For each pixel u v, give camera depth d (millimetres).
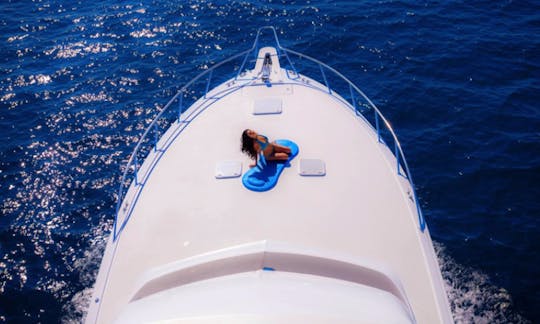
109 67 19953
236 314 5477
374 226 8289
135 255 8008
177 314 5723
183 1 24062
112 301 7449
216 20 22562
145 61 20203
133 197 9062
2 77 19438
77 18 23234
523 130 16062
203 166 9570
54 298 12117
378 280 7184
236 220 8375
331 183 9039
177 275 7254
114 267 7891
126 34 21953
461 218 13555
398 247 7992
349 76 18938
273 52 12969
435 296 7406
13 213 14273
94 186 15102
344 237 8078
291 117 10688
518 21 21516
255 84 11828
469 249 12742
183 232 8266
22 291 12242
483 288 11852
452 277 12125
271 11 22938
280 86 11727
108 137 16750
